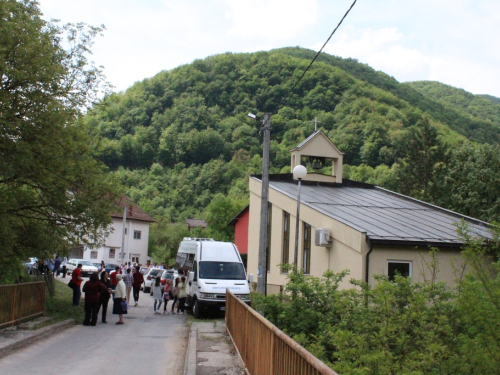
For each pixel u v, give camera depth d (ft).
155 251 232.73
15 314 43.57
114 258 223.92
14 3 48.67
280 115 262.47
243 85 353.92
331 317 33.14
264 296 36.94
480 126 295.28
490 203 110.83
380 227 57.93
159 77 393.50
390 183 172.04
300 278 36.35
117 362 32.89
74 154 57.00
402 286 27.17
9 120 47.14
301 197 74.28
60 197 55.93
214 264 69.92
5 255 54.65
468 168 119.75
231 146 325.83
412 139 159.12
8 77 46.75
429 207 75.66
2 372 27.73
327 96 282.36
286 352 17.10
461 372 21.02
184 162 327.06
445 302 25.76
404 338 23.50
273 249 79.51
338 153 91.86
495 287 20.77
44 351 35.37
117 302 57.00
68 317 56.59
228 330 46.16
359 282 33.32
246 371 28.30
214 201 213.25
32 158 49.08
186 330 52.85
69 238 62.75
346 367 18.88
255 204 88.79
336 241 59.11
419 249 54.70
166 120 352.08
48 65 48.44
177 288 76.59
